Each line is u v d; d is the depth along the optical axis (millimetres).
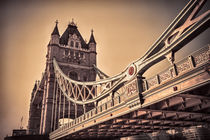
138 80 12516
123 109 13859
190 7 9883
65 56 54812
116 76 19000
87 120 20828
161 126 19031
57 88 45406
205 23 8734
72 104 49094
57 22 58438
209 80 7539
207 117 16250
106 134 26906
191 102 11219
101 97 21188
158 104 12391
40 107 66188
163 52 11062
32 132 56719
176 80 9219
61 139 32375
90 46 60000
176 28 10773
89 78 55188
